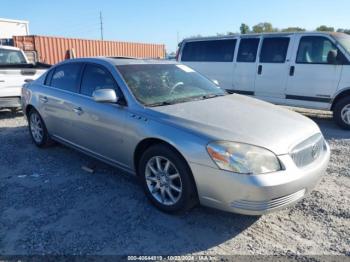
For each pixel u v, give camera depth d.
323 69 7.15
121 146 3.69
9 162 4.80
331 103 7.18
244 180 2.72
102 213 3.35
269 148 2.83
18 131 6.63
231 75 8.69
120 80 3.82
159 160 3.32
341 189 3.94
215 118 3.24
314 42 7.30
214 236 2.99
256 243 2.90
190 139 2.97
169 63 4.59
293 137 3.05
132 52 24.47
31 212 3.36
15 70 7.47
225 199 2.85
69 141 4.68
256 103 4.00
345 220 3.26
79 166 4.63
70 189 3.89
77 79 4.46
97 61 4.28
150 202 3.51
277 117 3.45
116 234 3.00
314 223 3.21
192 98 3.93
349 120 6.99
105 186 3.97
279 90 7.89
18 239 2.91
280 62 7.78
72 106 4.33
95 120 3.96
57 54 19.28
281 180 2.75
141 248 2.81
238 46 8.51
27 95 5.45
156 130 3.22
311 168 3.04
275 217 3.31
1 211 3.38
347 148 5.62
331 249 2.81
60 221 3.20
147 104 3.57
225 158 2.79
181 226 3.14
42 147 5.40
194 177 2.97
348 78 6.86
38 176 4.28
